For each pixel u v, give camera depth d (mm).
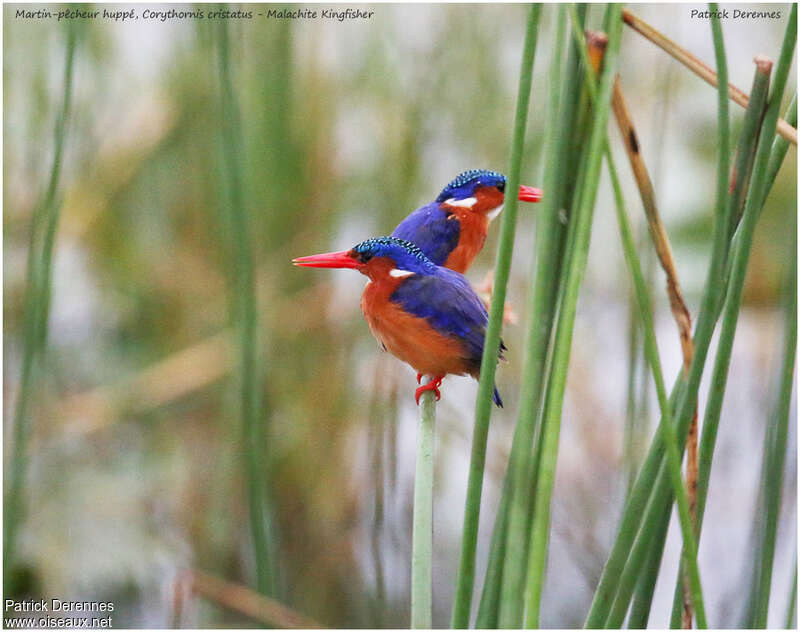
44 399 10648
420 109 11828
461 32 12055
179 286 12062
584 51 4172
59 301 11648
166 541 10641
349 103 12125
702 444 4988
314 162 11852
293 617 8234
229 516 10742
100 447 11016
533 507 4602
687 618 5086
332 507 10961
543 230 4430
